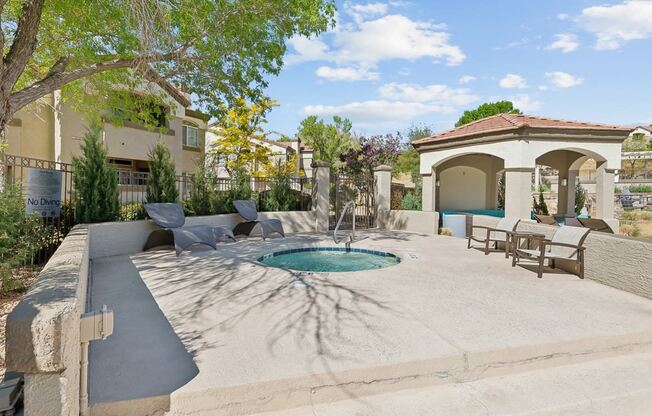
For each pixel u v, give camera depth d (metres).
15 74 5.65
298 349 3.49
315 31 9.36
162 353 3.42
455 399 3.07
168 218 9.26
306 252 10.01
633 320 4.36
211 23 8.16
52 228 7.82
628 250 5.62
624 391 3.21
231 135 21.42
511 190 12.28
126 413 2.64
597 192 13.16
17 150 14.71
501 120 13.98
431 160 14.93
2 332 4.23
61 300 2.11
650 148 36.28
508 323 4.22
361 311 4.62
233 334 3.88
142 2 6.71
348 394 3.08
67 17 7.55
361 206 15.08
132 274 6.66
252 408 2.87
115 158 17.03
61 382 1.92
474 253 9.02
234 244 10.30
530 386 3.30
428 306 4.84
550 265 7.41
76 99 10.90
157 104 11.77
